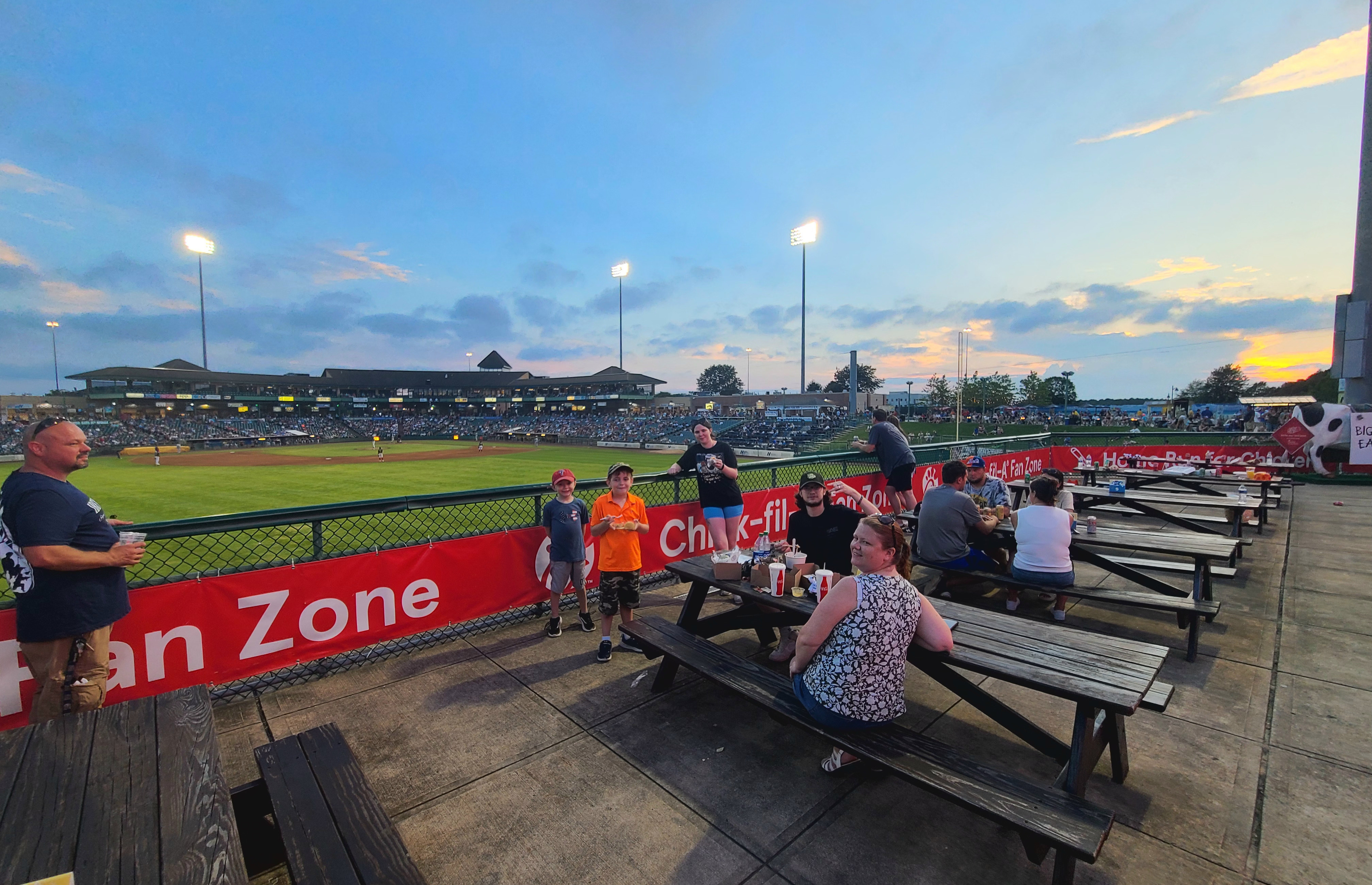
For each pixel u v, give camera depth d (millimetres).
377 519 11242
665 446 49844
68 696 2715
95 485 23125
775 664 4090
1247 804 2625
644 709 3531
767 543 4012
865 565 2539
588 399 86062
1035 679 2449
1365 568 6211
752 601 4270
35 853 1542
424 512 11172
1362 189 13344
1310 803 2615
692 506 6223
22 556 2572
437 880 2234
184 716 2283
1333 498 10711
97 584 2773
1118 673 2510
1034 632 3002
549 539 5109
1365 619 4801
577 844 2420
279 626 3760
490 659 4262
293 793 2027
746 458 39625
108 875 1476
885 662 2438
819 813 2596
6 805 1747
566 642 4590
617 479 4164
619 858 2338
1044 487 4645
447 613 4520
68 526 2646
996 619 3203
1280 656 4137
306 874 1652
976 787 2102
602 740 3199
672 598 5590
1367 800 2627
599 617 5148
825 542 4273
